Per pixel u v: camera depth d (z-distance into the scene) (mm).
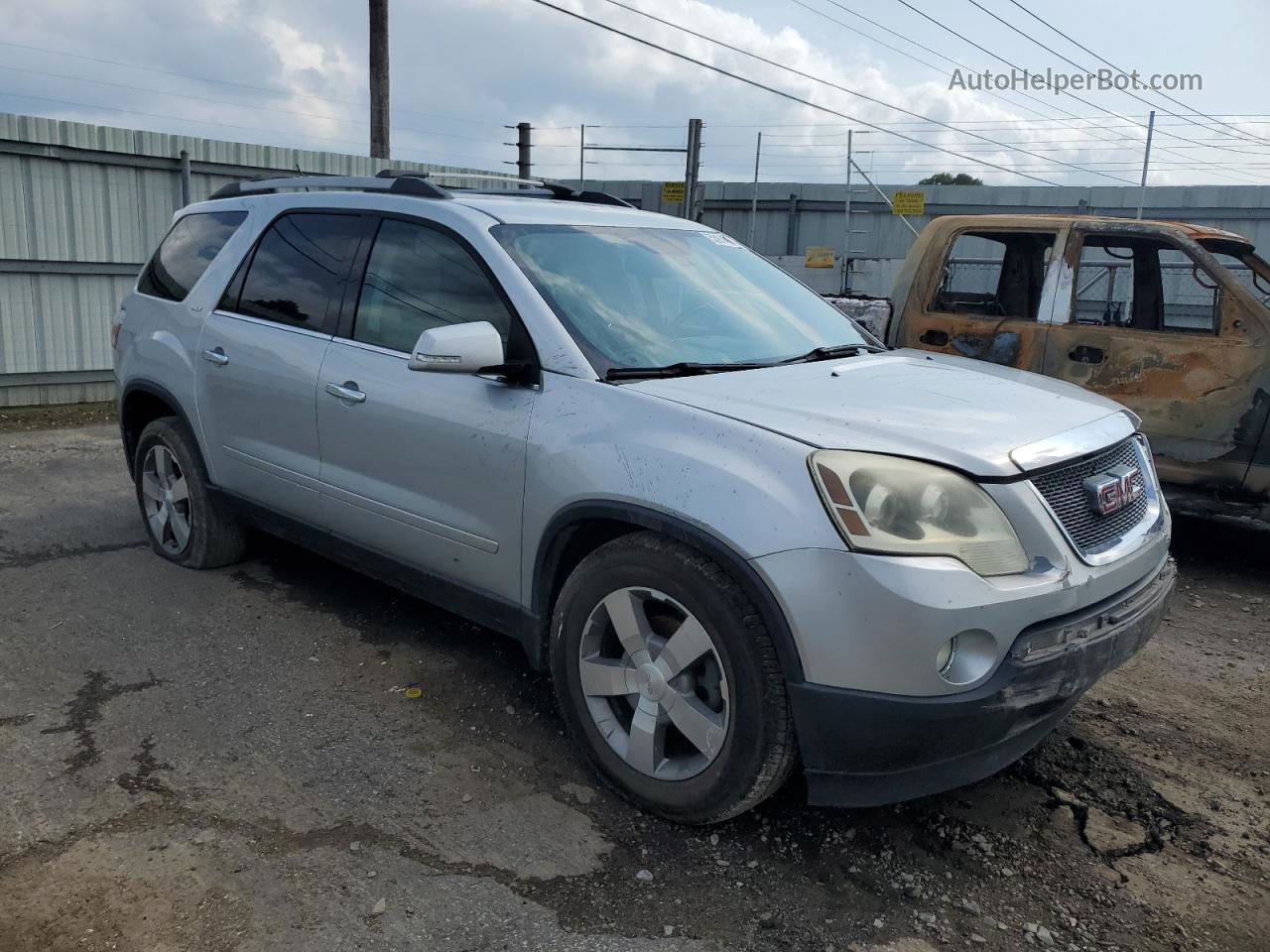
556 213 4023
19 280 10055
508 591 3488
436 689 3936
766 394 3152
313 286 4297
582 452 3117
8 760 3307
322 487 4141
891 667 2586
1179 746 3744
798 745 2789
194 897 2645
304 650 4270
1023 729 2803
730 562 2736
